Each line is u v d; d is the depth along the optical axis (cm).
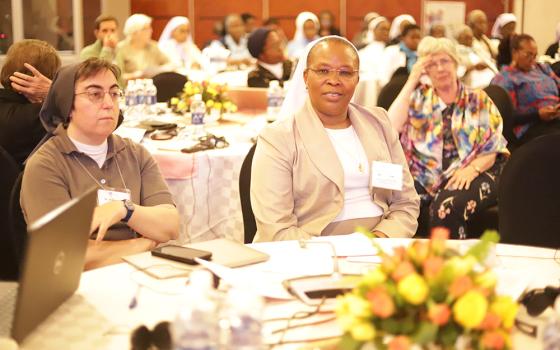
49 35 1019
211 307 129
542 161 290
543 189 290
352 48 286
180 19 959
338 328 169
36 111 353
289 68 626
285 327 170
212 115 473
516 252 227
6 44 970
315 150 280
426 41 387
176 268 207
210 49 723
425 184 387
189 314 127
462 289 126
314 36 1155
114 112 264
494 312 130
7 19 967
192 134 420
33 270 152
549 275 204
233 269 204
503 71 586
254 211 278
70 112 262
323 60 281
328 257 220
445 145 387
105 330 168
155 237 263
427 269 131
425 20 1268
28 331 159
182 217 376
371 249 226
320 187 278
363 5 1272
